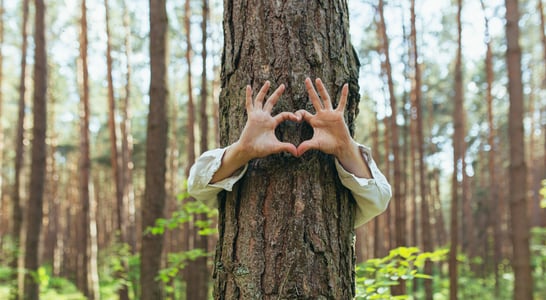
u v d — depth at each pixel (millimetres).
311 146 1609
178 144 19297
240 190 1714
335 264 1658
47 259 20516
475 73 17500
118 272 10008
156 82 5664
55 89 17438
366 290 2822
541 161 17375
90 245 10719
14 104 17609
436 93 18953
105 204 24094
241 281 1639
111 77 12234
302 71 1704
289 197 1645
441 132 20281
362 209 1827
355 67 1843
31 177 7305
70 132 21688
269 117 1607
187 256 5688
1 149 16609
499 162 16906
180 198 4969
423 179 10422
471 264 16297
